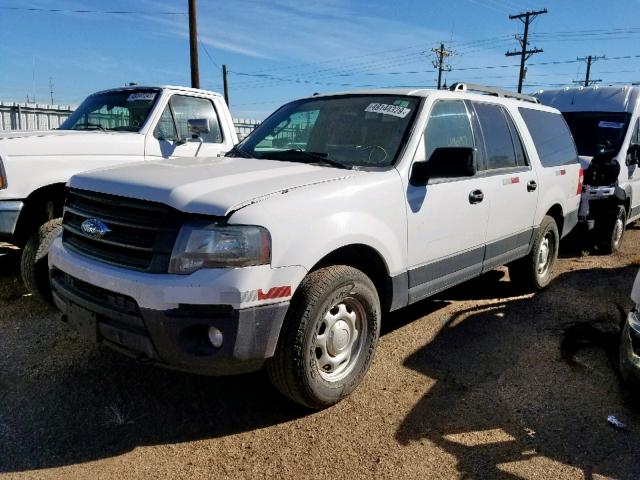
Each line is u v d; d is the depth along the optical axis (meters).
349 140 4.18
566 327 4.93
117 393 3.59
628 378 3.50
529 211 5.34
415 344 4.46
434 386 3.78
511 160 5.16
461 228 4.34
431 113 4.22
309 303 3.12
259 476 2.82
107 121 7.00
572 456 3.04
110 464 2.89
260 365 3.08
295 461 2.95
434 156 3.79
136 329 2.93
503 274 6.58
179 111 6.98
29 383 3.67
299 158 4.06
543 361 4.22
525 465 2.95
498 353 4.34
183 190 2.98
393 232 3.69
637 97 9.05
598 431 3.29
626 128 8.64
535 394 3.71
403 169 3.82
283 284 2.97
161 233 2.89
